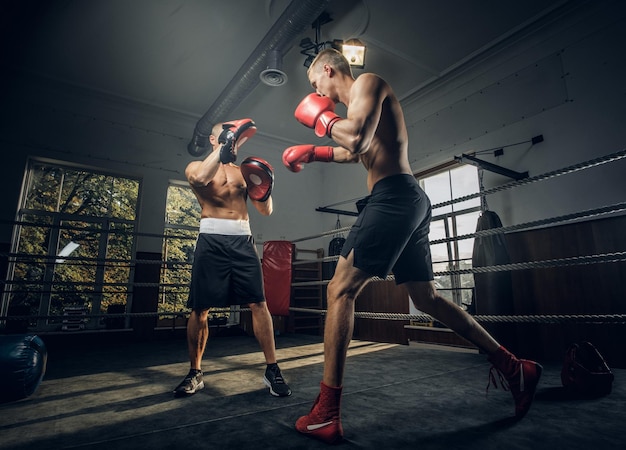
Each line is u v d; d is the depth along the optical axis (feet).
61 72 13.64
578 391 5.14
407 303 14.25
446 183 14.30
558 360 9.45
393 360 8.16
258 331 5.49
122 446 3.25
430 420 3.88
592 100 10.20
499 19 11.26
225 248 5.58
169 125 16.90
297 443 3.26
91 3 10.43
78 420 4.02
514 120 12.01
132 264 15.42
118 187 15.98
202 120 15.21
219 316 16.39
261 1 10.36
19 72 13.50
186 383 5.14
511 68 12.35
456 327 4.02
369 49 12.62
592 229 9.51
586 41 10.53
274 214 19.16
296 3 9.13
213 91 15.01
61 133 14.48
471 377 6.23
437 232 14.40
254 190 5.78
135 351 10.81
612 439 3.34
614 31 10.00
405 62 13.33
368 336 15.53
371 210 3.59
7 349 4.95
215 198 5.81
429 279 3.99
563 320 5.53
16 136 13.65
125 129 15.89
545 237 10.32
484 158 12.66
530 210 11.00
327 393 3.33
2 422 3.99
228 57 12.92
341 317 3.41
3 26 11.31
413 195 3.63
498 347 4.03
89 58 12.90
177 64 13.28
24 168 13.66
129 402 4.76
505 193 11.74
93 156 14.98
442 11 10.93
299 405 4.52
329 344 3.38
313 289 19.13
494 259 10.33
